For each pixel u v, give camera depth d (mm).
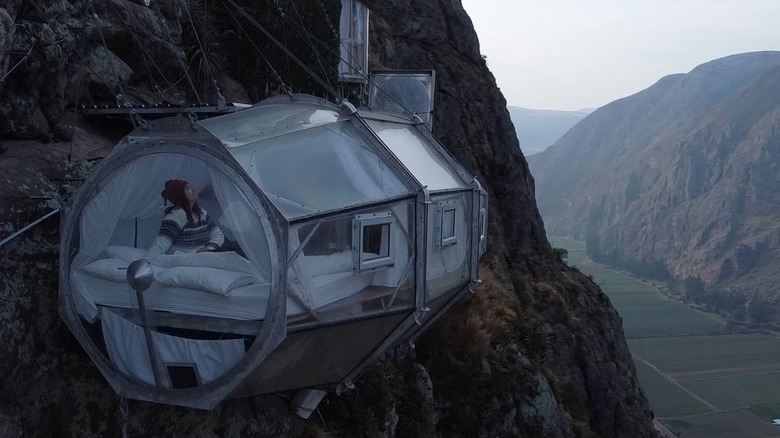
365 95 19000
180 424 7453
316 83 16828
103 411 7027
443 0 31641
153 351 5758
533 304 24344
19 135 7676
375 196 6715
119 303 5910
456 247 8711
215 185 5707
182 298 5680
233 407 8172
